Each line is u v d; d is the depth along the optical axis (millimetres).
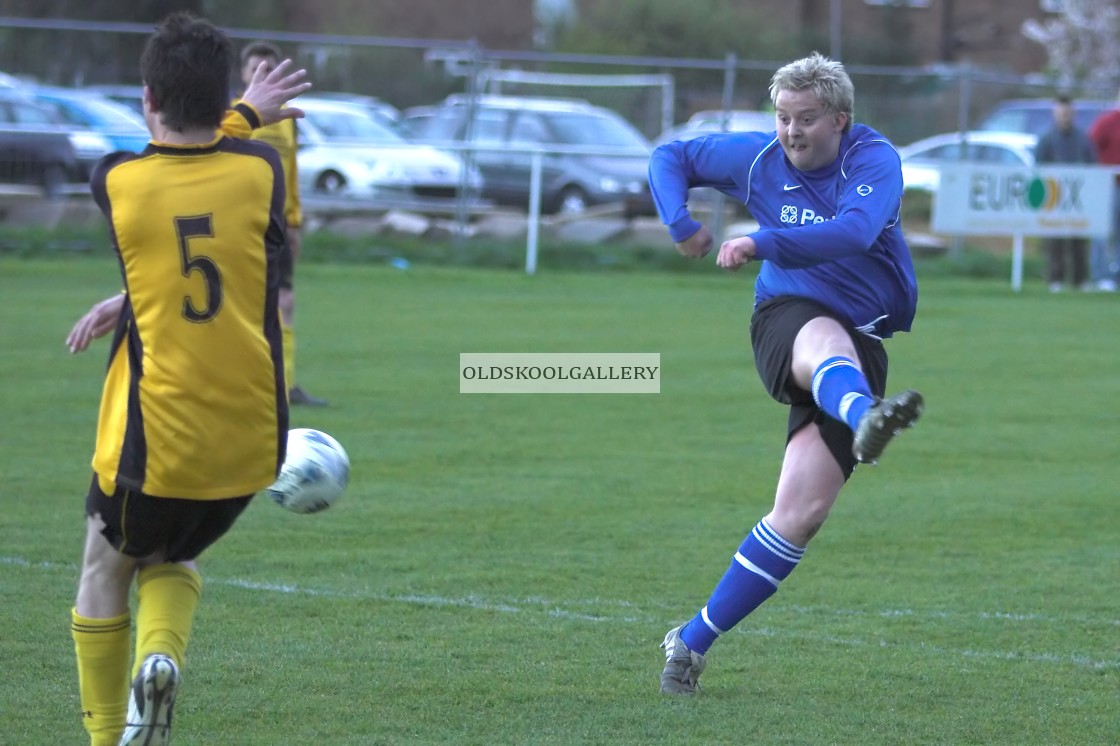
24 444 30031
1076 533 25234
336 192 72062
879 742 15188
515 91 86312
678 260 70688
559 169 77438
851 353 15992
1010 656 18375
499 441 32000
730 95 72500
